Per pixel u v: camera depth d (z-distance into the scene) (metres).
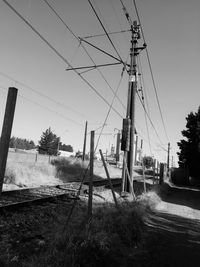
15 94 5.50
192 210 17.22
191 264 7.31
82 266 5.61
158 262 7.16
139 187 25.64
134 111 18.14
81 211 10.98
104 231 7.42
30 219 9.09
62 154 116.69
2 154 5.34
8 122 5.39
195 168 45.25
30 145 129.75
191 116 45.47
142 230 9.77
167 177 56.00
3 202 11.08
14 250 6.17
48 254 5.66
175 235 10.07
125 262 6.75
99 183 25.80
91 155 8.71
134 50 18.66
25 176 21.77
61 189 17.67
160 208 16.36
